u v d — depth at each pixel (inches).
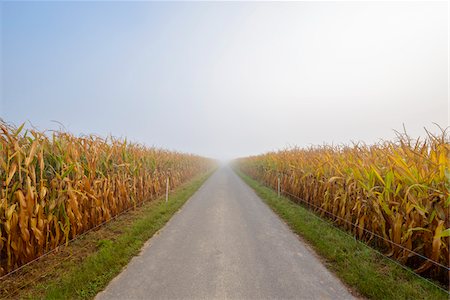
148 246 184.2
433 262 123.8
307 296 118.0
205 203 371.2
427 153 158.2
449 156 137.5
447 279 126.6
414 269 143.3
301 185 350.0
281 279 134.6
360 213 193.6
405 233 144.7
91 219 207.9
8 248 131.6
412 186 137.1
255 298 116.0
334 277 138.1
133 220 249.6
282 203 353.4
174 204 338.6
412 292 115.8
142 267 147.6
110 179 250.4
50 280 130.0
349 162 219.0
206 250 176.9
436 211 130.7
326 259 162.7
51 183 162.7
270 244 191.6
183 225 244.7
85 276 128.7
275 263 155.6
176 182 553.9
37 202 154.6
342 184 226.5
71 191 169.8
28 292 119.4
